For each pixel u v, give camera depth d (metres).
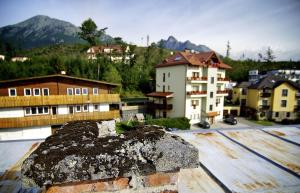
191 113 29.83
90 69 39.91
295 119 35.31
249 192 3.04
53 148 1.61
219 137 5.57
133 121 25.80
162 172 1.61
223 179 3.39
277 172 3.71
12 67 33.62
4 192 2.87
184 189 3.09
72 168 1.43
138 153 1.60
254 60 80.56
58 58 38.53
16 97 18.27
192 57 29.67
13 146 4.62
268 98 36.91
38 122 19.09
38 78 19.47
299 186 3.26
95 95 21.20
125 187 1.55
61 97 19.81
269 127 6.52
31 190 2.90
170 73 31.17
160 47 79.06
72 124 2.45
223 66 32.25
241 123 33.31
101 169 1.47
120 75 43.75
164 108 30.48
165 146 1.65
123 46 58.41
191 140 5.31
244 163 4.04
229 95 46.50
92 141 1.76
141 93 44.91
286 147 4.86
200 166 3.94
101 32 70.75
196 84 29.67
